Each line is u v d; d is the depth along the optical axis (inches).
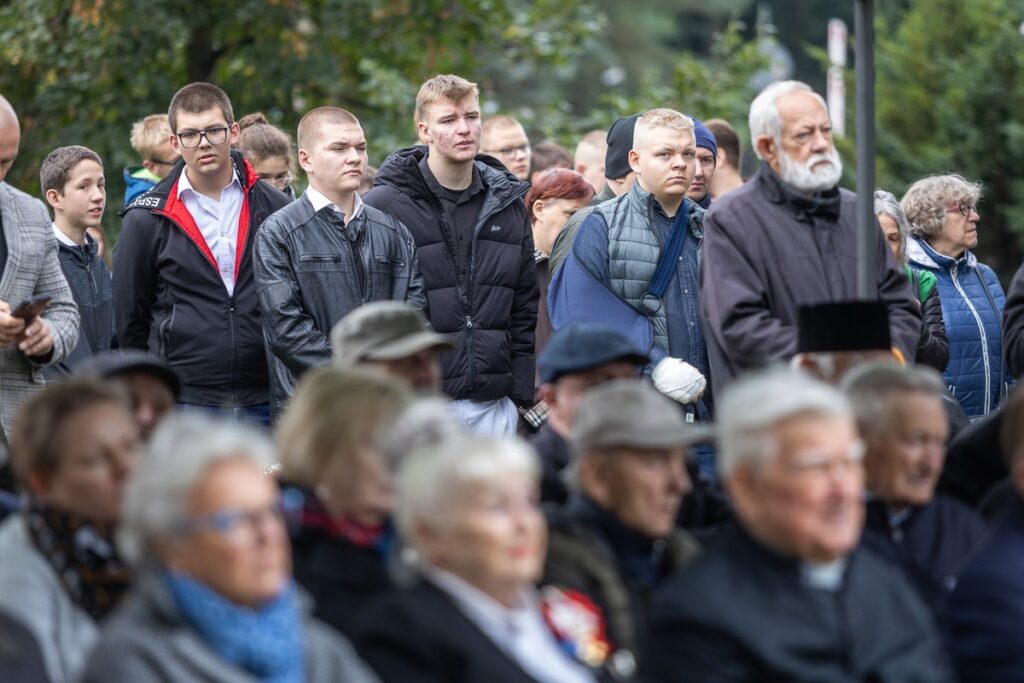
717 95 1850.4
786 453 465.7
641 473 499.8
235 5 1615.4
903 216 864.9
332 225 778.8
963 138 1695.4
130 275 821.2
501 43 1886.1
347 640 457.1
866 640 474.3
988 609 506.9
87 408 461.7
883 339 600.4
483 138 1061.8
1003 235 1667.1
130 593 450.3
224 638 403.2
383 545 479.8
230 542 402.6
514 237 831.1
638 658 478.9
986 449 618.5
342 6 1683.1
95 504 458.9
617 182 914.1
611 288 775.1
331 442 474.3
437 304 807.7
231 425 420.5
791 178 656.4
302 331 763.4
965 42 1790.1
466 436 444.8
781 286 652.1
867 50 627.2
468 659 432.8
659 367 729.0
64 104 1565.0
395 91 1664.6
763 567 472.4
